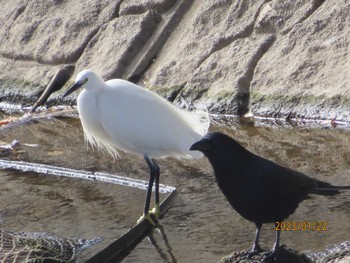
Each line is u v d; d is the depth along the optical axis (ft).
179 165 42.19
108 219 35.68
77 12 59.77
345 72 47.73
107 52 56.39
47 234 33.99
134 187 39.70
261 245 31.58
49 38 59.77
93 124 37.17
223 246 31.96
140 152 36.91
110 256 32.04
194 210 35.91
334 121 46.39
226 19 53.78
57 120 53.11
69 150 46.09
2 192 39.78
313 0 51.47
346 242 30.60
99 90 36.94
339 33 49.55
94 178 41.14
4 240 31.91
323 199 35.50
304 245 31.09
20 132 50.75
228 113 50.11
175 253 31.86
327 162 40.40
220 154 26.32
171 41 55.47
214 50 53.16
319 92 47.80
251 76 50.85
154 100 37.01
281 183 26.37
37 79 58.03
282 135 45.78
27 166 43.32
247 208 26.81
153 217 35.04
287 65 49.93
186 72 52.95
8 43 61.77
